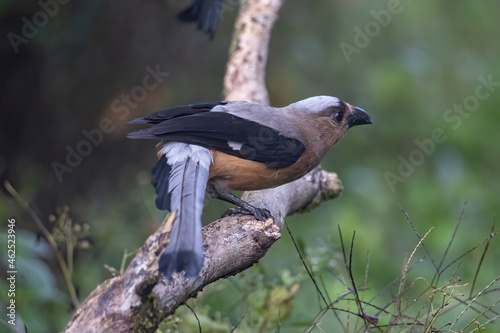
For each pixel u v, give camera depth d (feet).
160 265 17.78
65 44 43.42
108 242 37.14
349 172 46.96
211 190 26.18
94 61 44.39
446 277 37.50
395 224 46.01
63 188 43.91
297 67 45.57
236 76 32.37
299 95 45.29
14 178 41.04
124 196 44.50
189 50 45.73
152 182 22.72
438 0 50.70
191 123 24.72
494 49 51.31
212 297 30.40
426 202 46.16
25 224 37.91
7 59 44.14
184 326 25.34
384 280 40.70
